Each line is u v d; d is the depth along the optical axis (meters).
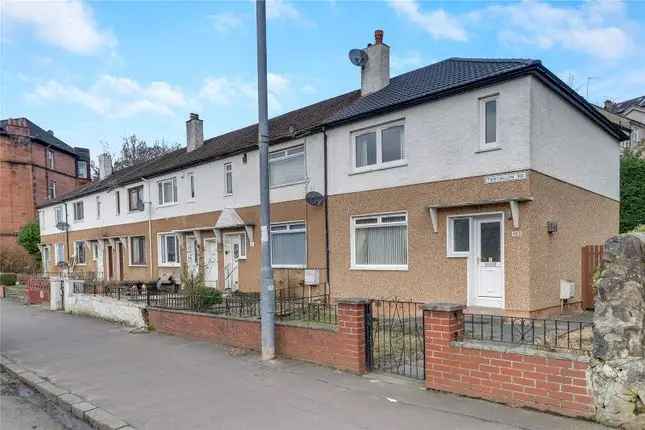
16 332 12.56
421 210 11.72
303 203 15.04
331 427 4.82
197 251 18.36
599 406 4.39
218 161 18.70
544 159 10.53
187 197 20.52
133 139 53.38
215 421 5.21
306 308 10.73
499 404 5.04
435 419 4.80
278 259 16.09
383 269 12.58
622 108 36.28
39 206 35.94
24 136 37.22
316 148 14.59
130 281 20.33
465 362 5.34
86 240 29.23
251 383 6.49
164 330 11.07
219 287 18.50
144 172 23.72
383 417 4.96
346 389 5.92
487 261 10.69
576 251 11.93
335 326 6.99
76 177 45.16
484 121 10.76
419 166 11.79
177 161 21.94
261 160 7.87
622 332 4.32
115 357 8.73
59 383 7.22
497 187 10.34
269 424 5.02
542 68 9.98
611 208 14.78
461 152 10.98
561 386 4.62
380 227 12.89
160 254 22.22
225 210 17.70
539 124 10.34
